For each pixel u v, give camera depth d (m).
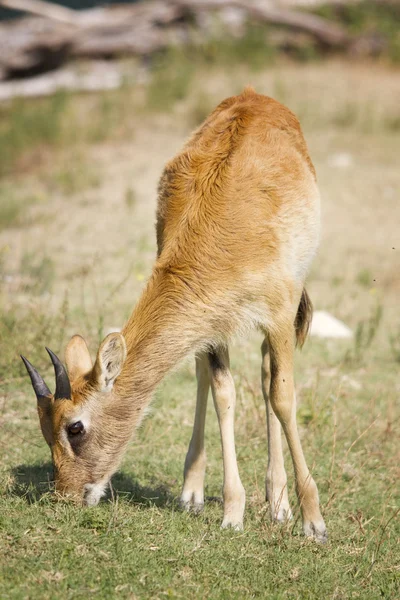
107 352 10.26
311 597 9.27
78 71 40.59
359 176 30.52
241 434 14.30
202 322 10.73
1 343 16.09
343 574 9.90
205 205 11.05
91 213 27.52
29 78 41.81
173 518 10.54
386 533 11.23
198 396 11.92
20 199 28.64
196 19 43.53
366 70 42.81
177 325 10.67
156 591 8.89
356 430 14.72
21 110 36.44
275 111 12.68
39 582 8.70
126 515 10.43
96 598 8.56
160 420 14.55
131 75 40.34
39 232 25.77
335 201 28.30
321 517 11.09
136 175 30.91
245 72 40.91
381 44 44.66
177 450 13.63
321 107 36.84
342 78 41.00
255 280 10.81
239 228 10.88
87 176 30.48
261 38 42.81
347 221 26.92
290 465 13.44
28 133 34.56
